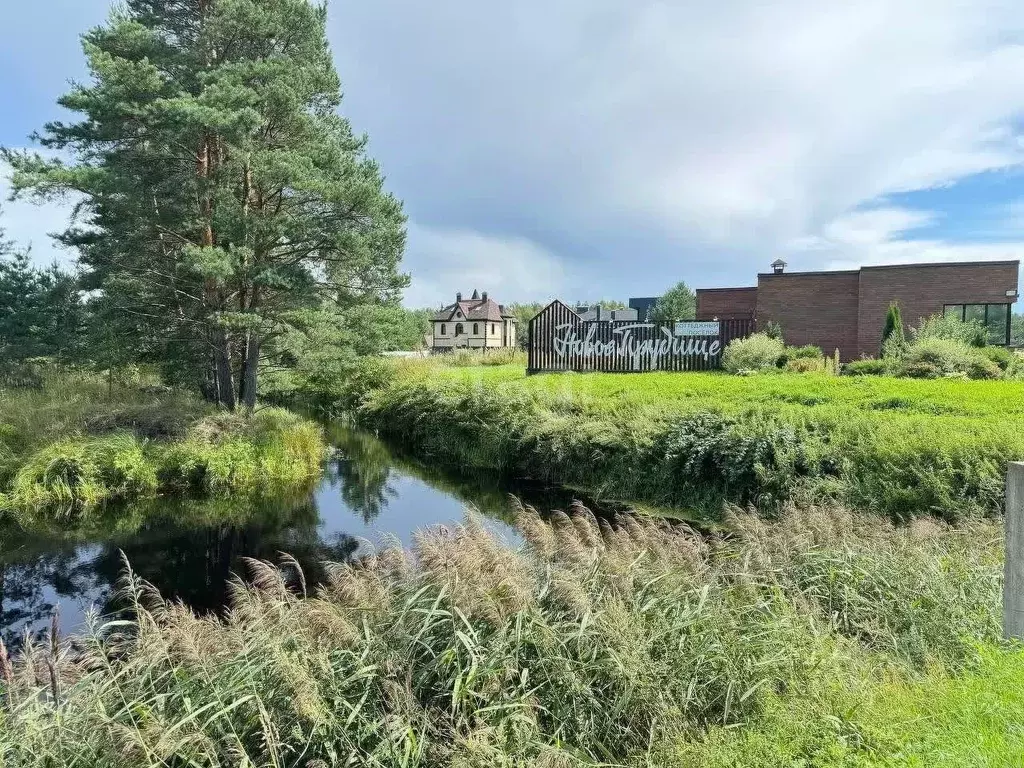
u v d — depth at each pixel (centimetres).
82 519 1162
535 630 418
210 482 1330
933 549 576
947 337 2044
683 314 4769
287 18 1552
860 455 905
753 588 484
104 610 785
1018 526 412
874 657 439
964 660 425
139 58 1469
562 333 2475
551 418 1408
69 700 366
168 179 1530
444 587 430
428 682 396
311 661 381
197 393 1955
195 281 1584
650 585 487
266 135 1582
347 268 1684
